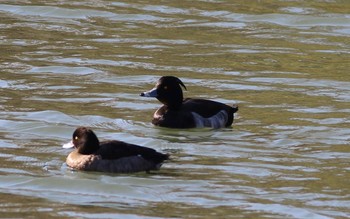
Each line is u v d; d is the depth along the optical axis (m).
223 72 21.88
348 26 26.06
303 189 14.88
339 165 15.98
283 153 16.58
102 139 17.20
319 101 19.84
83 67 21.97
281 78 21.50
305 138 17.41
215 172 15.53
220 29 25.53
